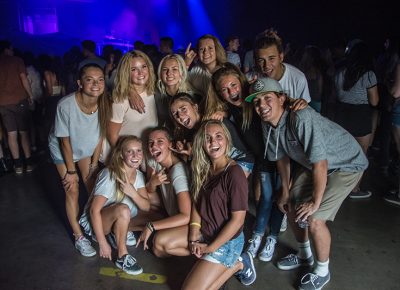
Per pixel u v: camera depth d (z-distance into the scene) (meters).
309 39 13.76
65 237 3.33
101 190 2.83
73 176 3.01
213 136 2.39
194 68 3.45
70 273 2.81
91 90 2.67
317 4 13.29
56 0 16.75
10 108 4.59
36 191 4.30
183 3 17.06
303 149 2.35
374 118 4.70
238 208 2.33
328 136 2.36
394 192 4.06
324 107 4.92
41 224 3.56
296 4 13.89
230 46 6.77
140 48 6.69
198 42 3.28
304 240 2.77
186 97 2.80
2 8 16.05
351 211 3.75
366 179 4.55
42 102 5.67
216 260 2.40
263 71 2.88
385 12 11.56
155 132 2.84
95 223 2.78
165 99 3.20
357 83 3.72
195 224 2.61
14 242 3.24
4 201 4.05
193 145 2.50
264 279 2.72
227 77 2.61
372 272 2.77
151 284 2.68
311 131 2.24
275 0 14.45
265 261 2.93
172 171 2.81
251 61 5.85
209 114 2.81
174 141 3.01
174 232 2.70
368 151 5.54
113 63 6.37
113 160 2.86
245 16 15.59
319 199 2.32
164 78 3.04
